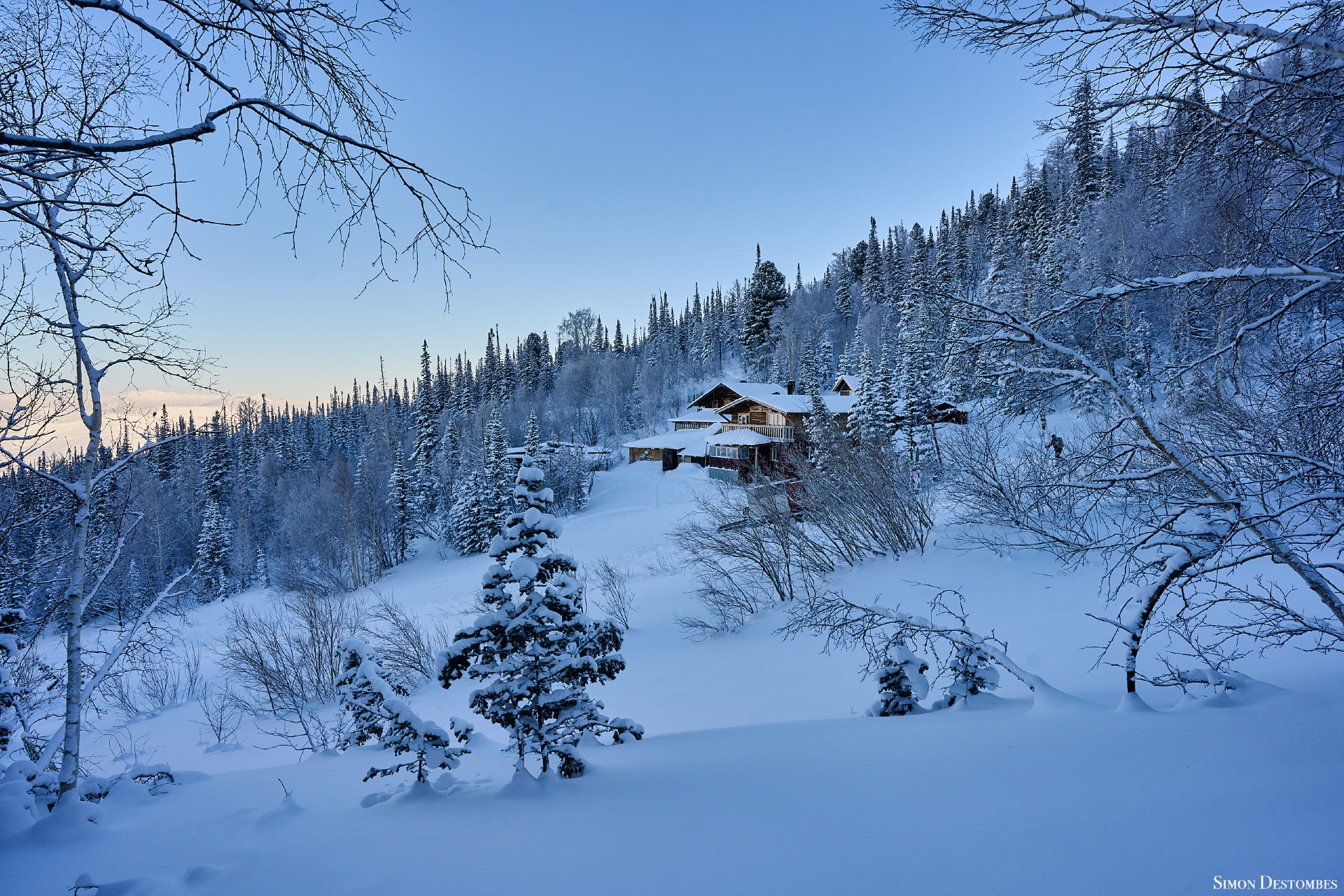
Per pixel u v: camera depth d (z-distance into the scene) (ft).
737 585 61.41
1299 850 7.79
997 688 23.29
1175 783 10.46
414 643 55.57
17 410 19.34
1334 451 15.67
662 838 10.91
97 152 8.20
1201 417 20.20
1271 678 19.62
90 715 47.52
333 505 162.40
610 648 17.85
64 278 18.42
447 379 383.04
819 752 15.71
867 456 61.62
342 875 10.57
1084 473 17.89
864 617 25.17
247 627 55.77
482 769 19.92
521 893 9.29
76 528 19.38
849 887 8.33
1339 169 12.32
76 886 11.21
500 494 158.71
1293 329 14.34
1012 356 17.34
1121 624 17.08
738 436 173.68
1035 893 7.59
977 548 50.78
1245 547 14.83
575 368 335.88
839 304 348.59
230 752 35.50
